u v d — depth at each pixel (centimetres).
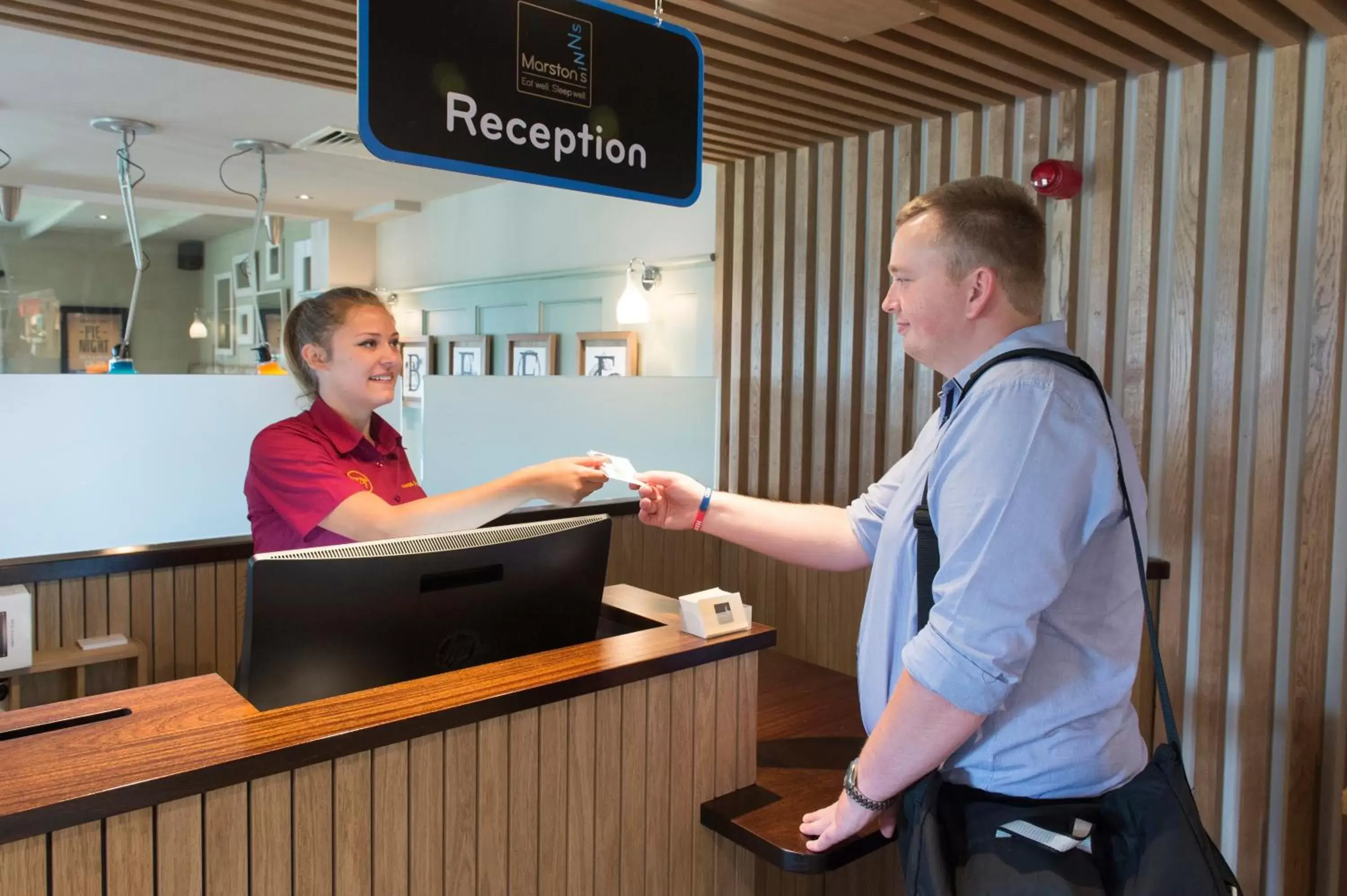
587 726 130
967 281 135
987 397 124
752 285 394
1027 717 127
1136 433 284
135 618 221
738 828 139
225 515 279
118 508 264
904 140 338
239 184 642
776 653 244
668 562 331
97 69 404
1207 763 274
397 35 155
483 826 121
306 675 122
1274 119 254
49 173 620
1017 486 118
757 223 388
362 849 111
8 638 180
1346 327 248
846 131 349
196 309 789
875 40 257
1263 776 265
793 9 232
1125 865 117
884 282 346
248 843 103
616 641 144
